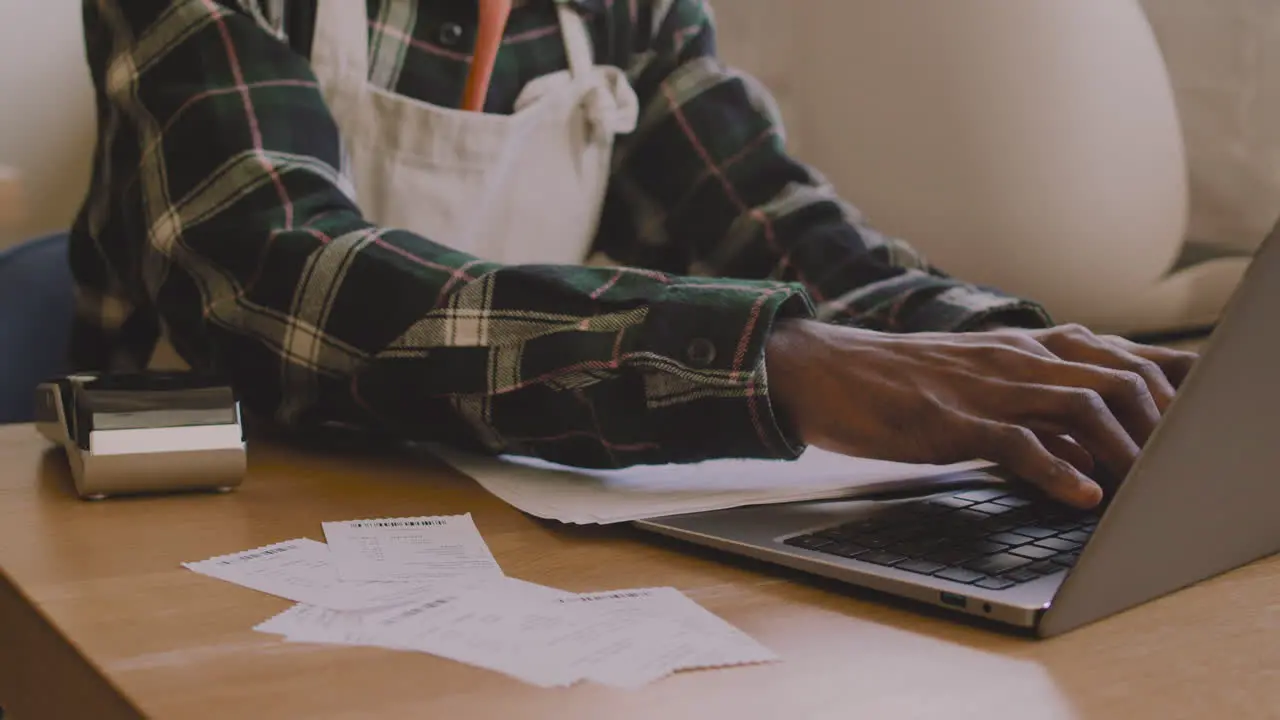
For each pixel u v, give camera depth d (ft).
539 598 1.58
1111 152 4.45
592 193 4.09
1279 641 1.41
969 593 1.48
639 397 2.15
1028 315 3.07
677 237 3.97
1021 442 1.89
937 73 4.47
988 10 4.36
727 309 2.10
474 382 2.28
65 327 3.74
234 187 2.69
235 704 1.22
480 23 3.66
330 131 2.97
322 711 1.21
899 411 2.00
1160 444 1.38
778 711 1.22
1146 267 4.68
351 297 2.44
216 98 2.79
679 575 1.72
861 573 1.59
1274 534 1.72
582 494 2.15
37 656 1.55
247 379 2.62
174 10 2.89
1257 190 5.36
